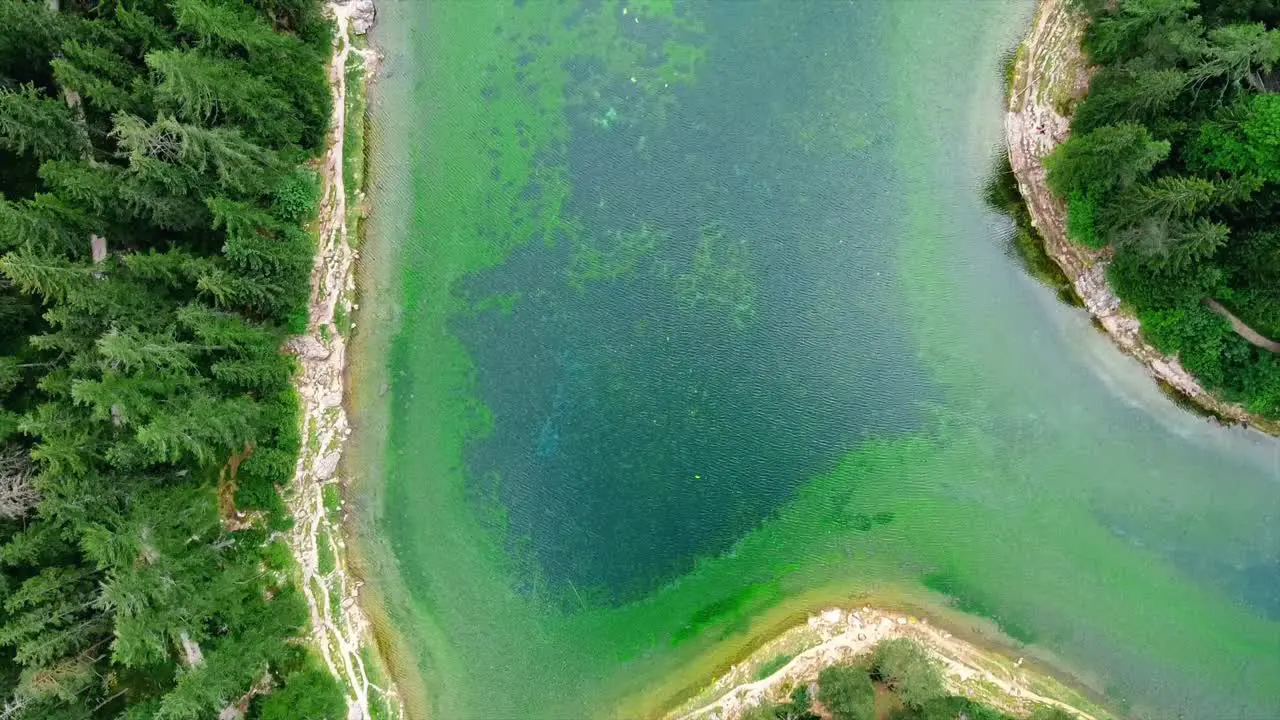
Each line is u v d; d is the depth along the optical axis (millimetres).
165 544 37406
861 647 43094
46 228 34781
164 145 36156
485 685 44719
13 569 36594
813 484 44844
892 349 44812
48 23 35250
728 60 44906
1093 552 43406
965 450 44281
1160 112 37500
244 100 37812
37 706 36625
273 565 42969
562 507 45125
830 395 44938
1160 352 41875
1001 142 44156
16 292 37594
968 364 44406
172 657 40438
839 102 44750
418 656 44719
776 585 44656
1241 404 40875
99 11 37812
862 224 44812
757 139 44938
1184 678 42594
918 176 44625
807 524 44781
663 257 45125
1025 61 43844
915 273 44719
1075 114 40750
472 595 45000
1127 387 43031
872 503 44594
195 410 36656
